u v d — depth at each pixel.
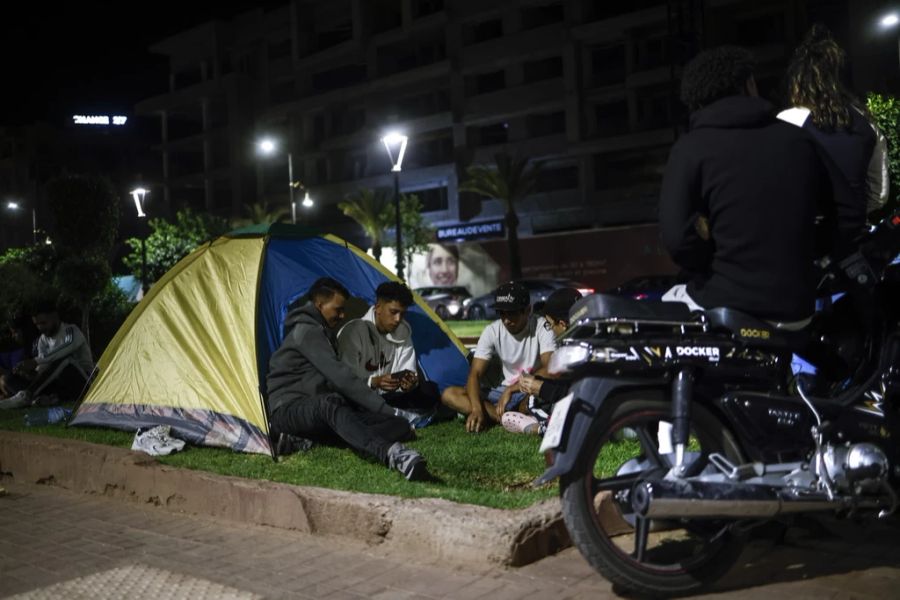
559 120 46.25
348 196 54.75
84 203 14.26
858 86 33.94
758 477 3.21
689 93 3.35
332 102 55.38
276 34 60.84
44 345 8.98
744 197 3.20
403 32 51.50
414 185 51.00
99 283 12.64
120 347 7.00
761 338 3.24
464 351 7.62
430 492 4.46
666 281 27.84
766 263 3.21
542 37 45.12
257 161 61.66
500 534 3.66
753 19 39.62
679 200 3.28
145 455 5.61
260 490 4.61
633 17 41.16
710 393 3.26
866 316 3.47
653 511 3.02
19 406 8.66
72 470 5.82
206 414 6.24
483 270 45.28
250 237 7.03
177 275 7.03
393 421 5.87
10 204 71.81
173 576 3.79
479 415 6.47
